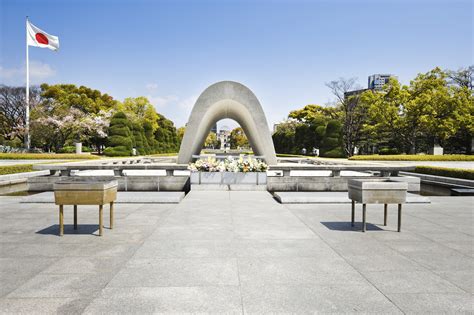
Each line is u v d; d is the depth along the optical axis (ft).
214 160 31.50
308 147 116.67
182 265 10.89
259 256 11.87
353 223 16.70
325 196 24.12
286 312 7.80
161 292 8.84
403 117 92.27
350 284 9.46
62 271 10.32
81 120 107.86
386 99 96.07
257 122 33.60
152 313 7.70
